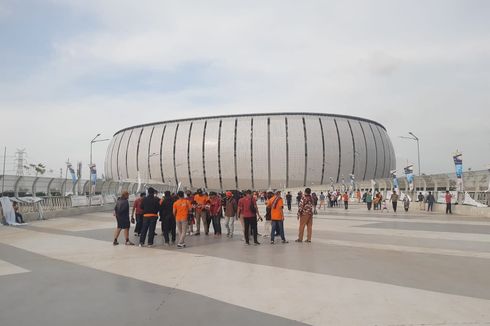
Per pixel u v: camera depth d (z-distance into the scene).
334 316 5.55
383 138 116.44
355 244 12.61
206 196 16.16
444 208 30.11
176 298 6.54
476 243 12.61
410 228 17.53
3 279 8.03
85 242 13.73
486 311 5.70
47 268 9.12
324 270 8.58
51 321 5.50
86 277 8.16
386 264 9.20
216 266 9.16
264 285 7.30
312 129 102.25
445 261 9.53
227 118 104.81
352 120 107.94
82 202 31.11
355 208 39.41
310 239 13.58
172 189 66.00
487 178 24.88
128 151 115.25
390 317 5.48
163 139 108.44
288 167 100.94
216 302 6.29
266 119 103.00
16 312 5.90
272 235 13.16
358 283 7.38
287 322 5.35
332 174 102.31
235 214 15.54
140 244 12.85
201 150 103.88
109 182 37.78
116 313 5.80
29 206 23.64
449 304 6.04
